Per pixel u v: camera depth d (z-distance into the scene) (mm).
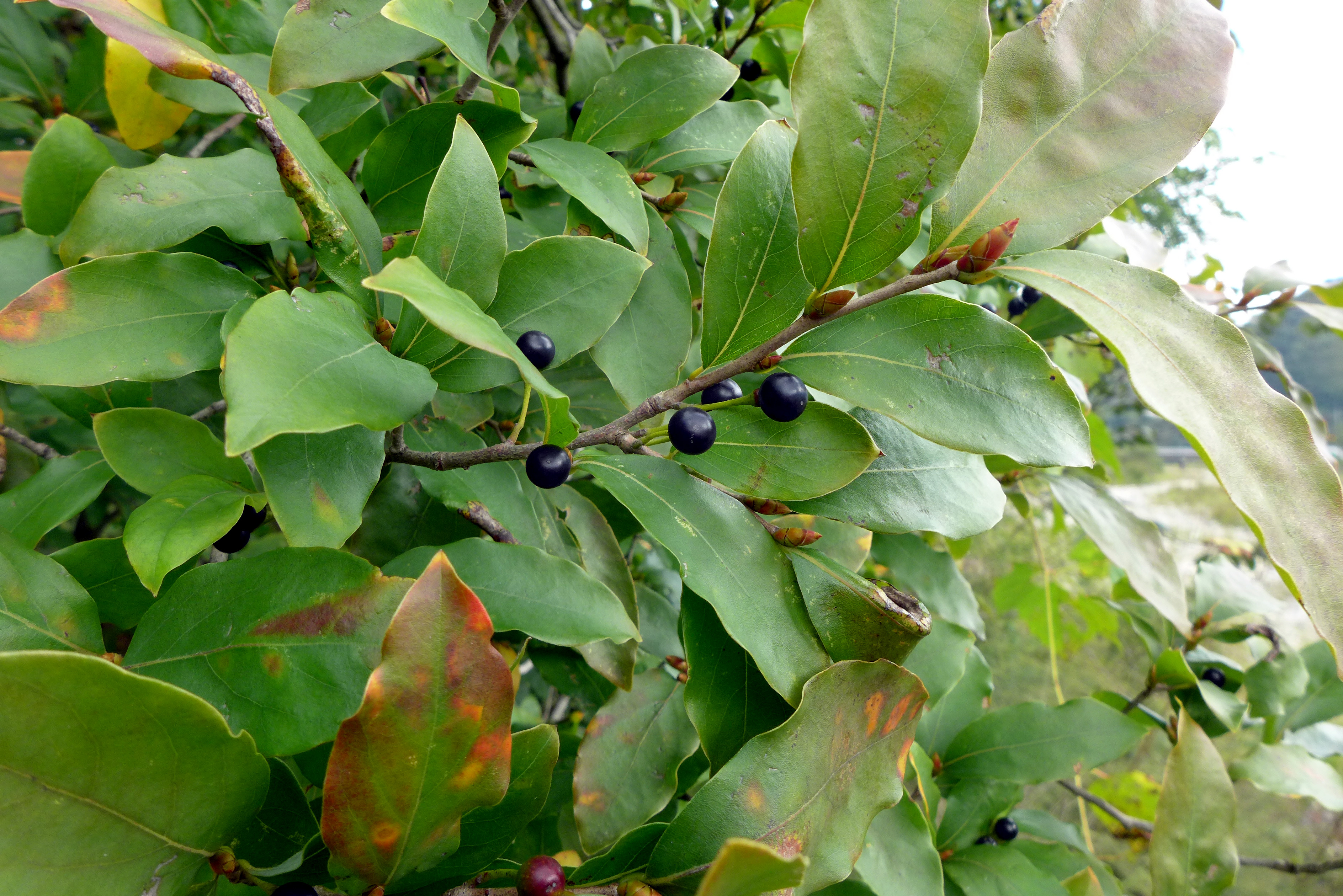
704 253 263
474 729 113
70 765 103
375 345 126
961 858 228
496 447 147
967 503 164
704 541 150
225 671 123
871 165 136
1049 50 144
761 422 153
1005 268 141
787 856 135
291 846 127
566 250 148
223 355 142
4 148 277
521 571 144
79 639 127
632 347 179
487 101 231
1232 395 128
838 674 142
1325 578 121
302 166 132
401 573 142
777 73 278
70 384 133
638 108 192
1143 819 417
